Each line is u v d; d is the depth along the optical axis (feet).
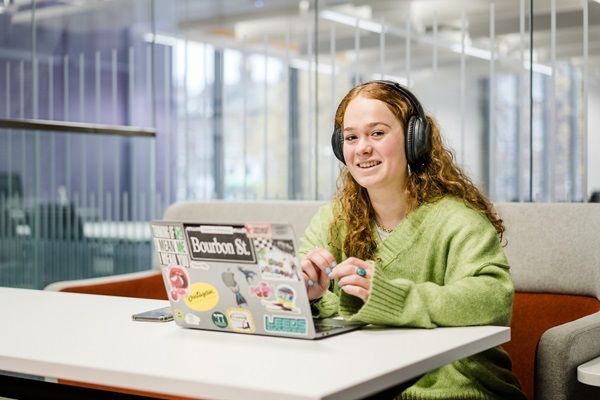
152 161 13.67
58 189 13.25
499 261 6.13
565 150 10.12
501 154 10.55
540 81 10.27
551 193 10.23
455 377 6.25
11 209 12.69
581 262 8.45
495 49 10.56
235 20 12.83
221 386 4.11
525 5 10.34
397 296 5.65
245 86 12.76
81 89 13.48
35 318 6.20
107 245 13.80
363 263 5.70
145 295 10.81
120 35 13.70
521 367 8.61
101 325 5.87
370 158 6.33
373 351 4.89
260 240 5.24
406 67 11.22
